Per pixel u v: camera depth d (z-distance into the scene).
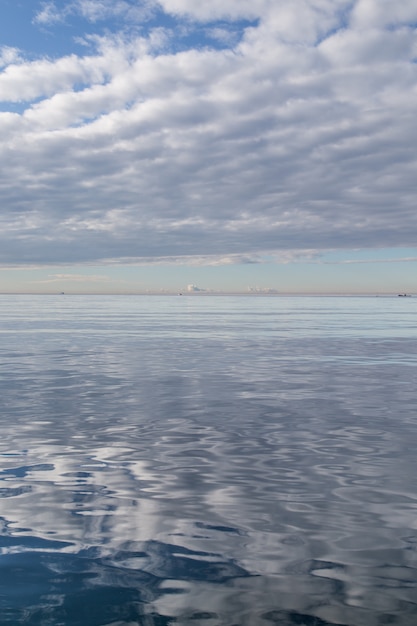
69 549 5.20
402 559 5.00
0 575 4.69
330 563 4.92
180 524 5.82
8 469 7.79
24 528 5.69
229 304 137.25
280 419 11.26
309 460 8.31
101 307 108.44
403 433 10.06
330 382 16.69
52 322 53.81
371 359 23.22
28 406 12.60
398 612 4.12
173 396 14.05
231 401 13.37
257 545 5.29
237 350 26.94
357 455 8.59
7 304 131.50
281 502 6.50
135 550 5.18
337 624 3.96
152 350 26.64
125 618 4.04
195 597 4.33
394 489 6.98
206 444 9.23
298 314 77.44
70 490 6.89
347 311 91.25
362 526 5.77
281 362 22.08
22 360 22.33
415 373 18.88
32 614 4.09
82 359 22.75
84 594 4.37
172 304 135.50
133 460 8.27
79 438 9.60
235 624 3.96
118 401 13.29
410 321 58.53
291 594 4.38
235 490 6.93
